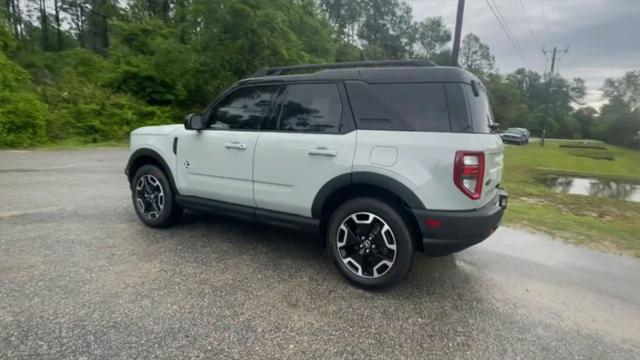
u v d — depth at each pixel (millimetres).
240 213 3467
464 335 2326
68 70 20750
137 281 2812
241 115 3443
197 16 17609
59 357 1922
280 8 18109
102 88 17797
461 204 2541
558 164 17891
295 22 20031
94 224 4145
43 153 10977
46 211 4586
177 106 19625
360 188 2904
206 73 18828
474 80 2828
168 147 3865
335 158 2857
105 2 32219
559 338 2350
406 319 2479
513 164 16281
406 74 2750
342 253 2969
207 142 3555
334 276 3086
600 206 6730
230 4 16578
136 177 4141
